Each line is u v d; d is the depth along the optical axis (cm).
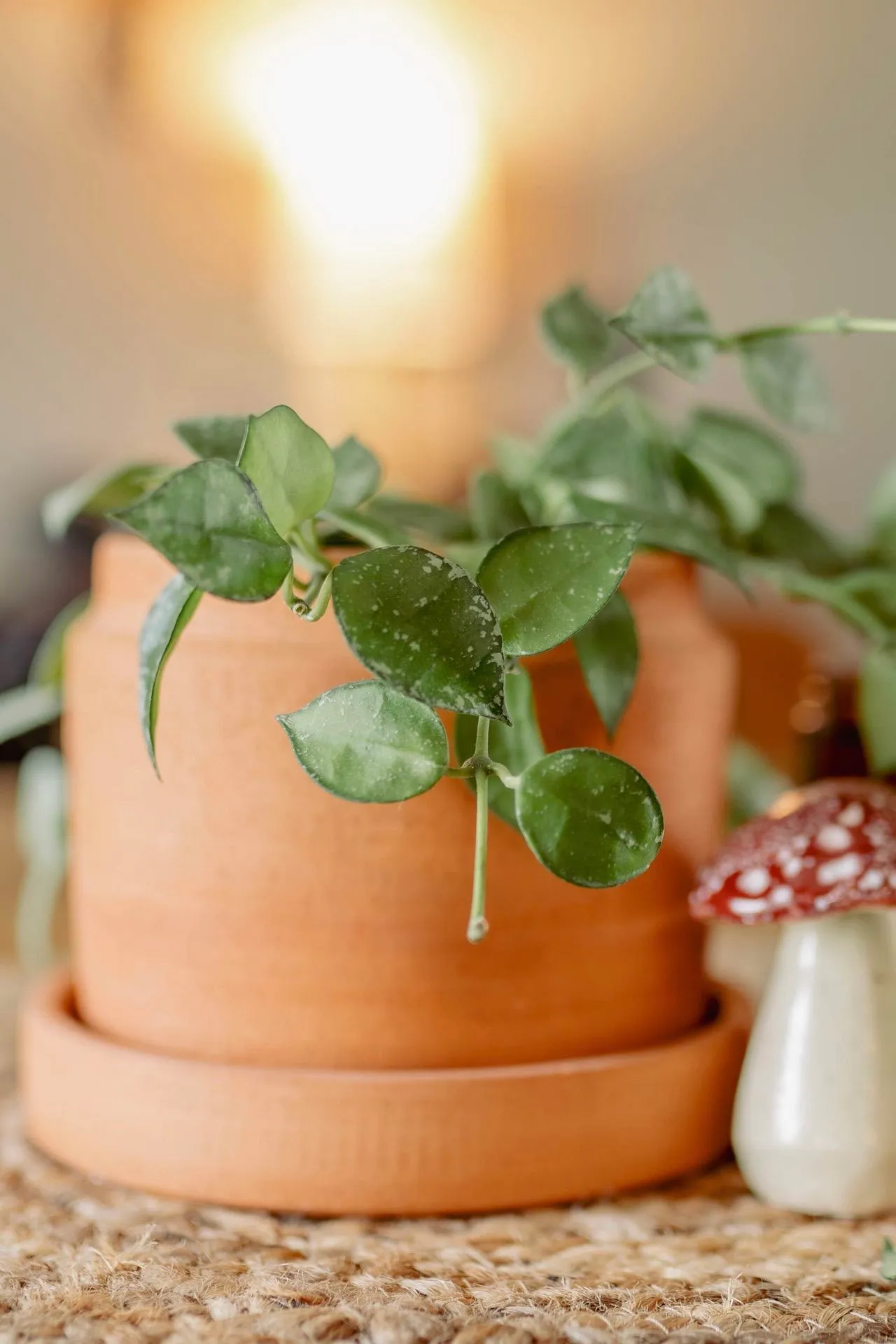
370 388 103
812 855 46
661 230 171
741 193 169
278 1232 45
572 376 50
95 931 47
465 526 49
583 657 45
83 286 193
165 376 194
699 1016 50
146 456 196
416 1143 45
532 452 54
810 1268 44
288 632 45
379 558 40
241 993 46
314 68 116
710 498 51
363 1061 46
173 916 46
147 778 46
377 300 108
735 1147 48
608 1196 47
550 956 46
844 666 57
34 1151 49
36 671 56
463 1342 41
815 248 169
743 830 48
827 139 167
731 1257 45
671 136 168
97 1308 42
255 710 45
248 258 187
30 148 188
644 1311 42
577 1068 46
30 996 50
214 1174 46
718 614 88
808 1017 47
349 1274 43
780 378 49
